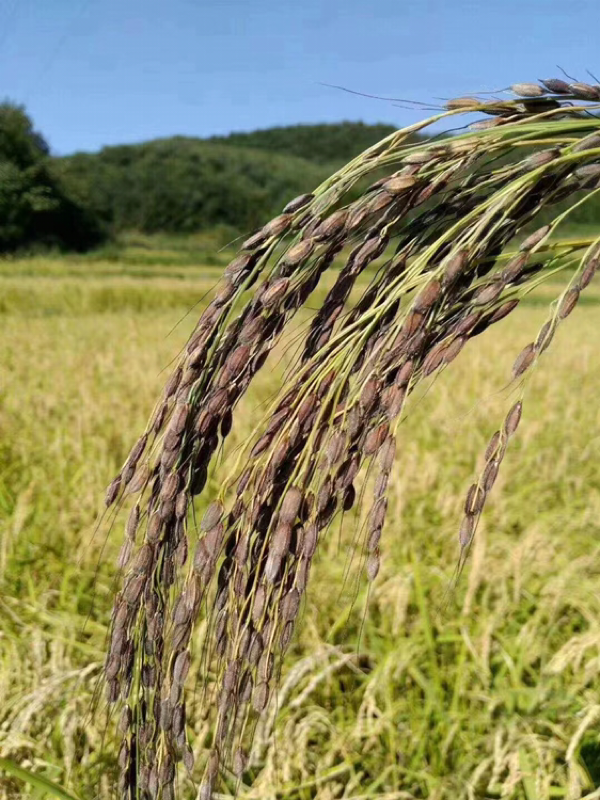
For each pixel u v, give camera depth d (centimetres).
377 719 43
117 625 19
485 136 18
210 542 18
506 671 48
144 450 20
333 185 18
